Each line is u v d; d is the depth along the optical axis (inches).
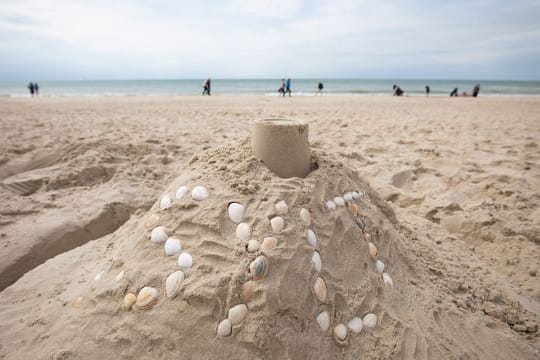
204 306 57.3
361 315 64.0
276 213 67.5
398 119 383.2
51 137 238.5
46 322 68.6
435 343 63.5
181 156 202.4
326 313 60.9
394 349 60.2
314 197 73.2
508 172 185.9
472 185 166.7
